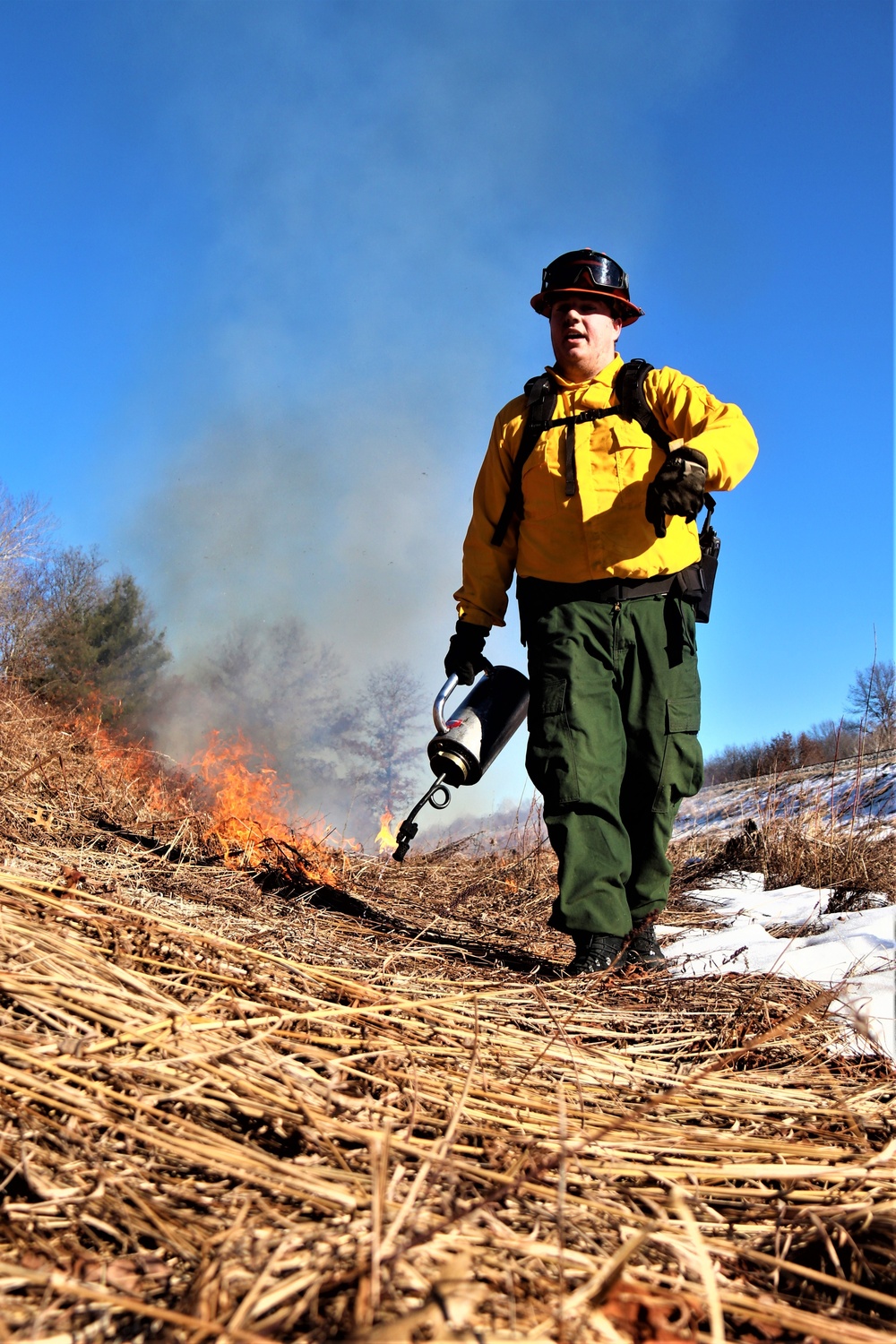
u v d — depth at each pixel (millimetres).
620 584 3188
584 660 3186
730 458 2898
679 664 3209
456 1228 1166
